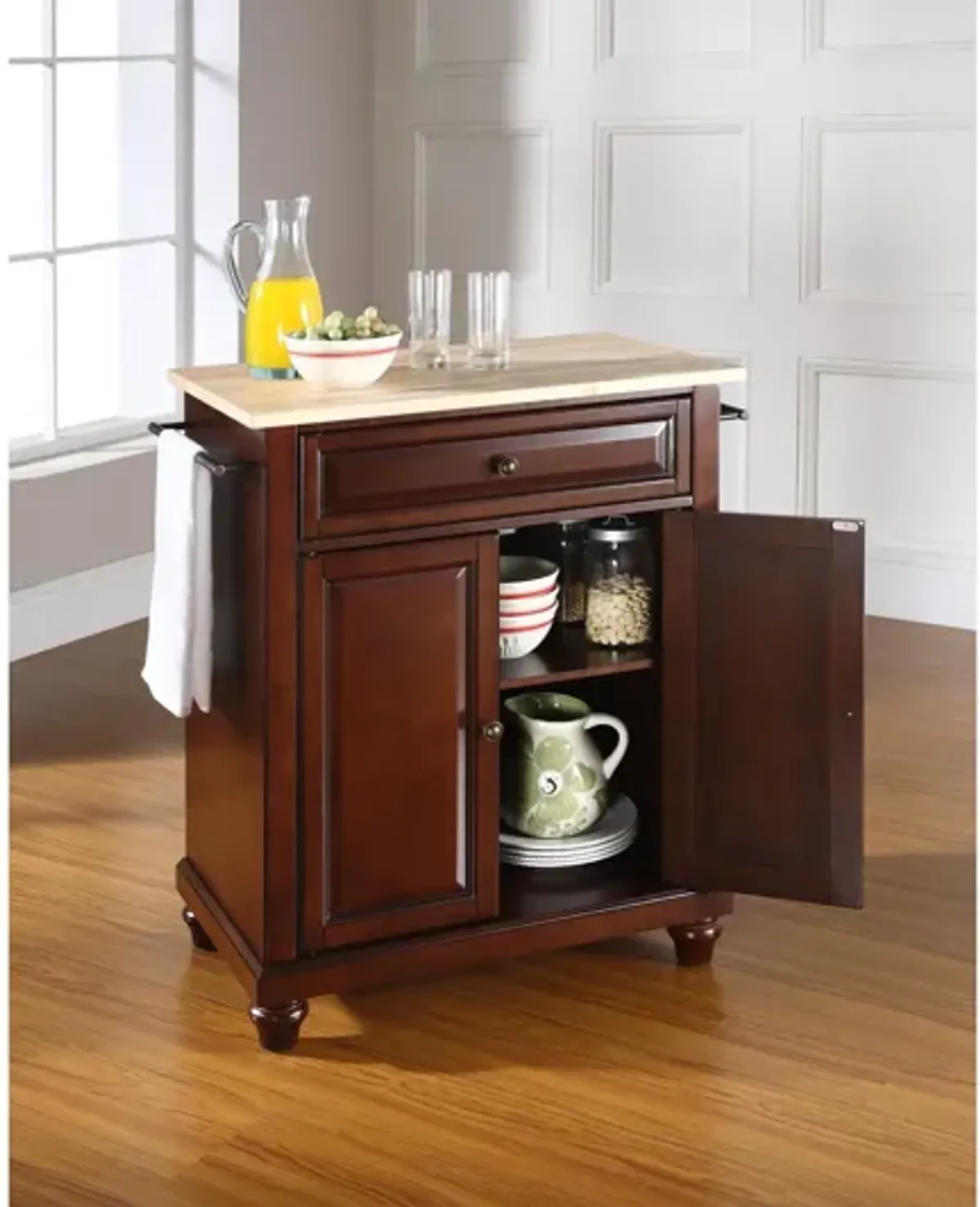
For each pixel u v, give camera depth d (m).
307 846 2.92
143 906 3.50
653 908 3.18
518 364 3.15
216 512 3.03
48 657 5.03
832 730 3.07
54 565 5.11
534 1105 2.77
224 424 2.97
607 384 2.98
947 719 4.56
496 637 3.00
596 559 3.18
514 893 3.17
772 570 3.06
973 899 3.53
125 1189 2.54
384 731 2.95
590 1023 3.03
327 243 5.75
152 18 5.39
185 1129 2.70
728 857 3.16
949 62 4.99
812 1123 2.71
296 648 2.86
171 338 5.54
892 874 3.65
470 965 3.24
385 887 3.00
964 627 5.30
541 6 5.55
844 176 5.21
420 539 2.91
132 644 5.14
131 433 5.46
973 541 5.23
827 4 5.15
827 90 5.17
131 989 3.16
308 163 5.65
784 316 5.35
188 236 5.51
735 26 5.28
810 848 3.11
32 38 5.05
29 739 4.40
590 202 5.57
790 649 3.07
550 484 2.99
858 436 5.34
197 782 3.27
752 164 5.31
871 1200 2.51
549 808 3.26
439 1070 2.88
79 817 3.94
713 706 3.14
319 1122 2.72
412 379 3.01
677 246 5.48
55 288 5.16
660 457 3.08
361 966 2.97
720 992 3.14
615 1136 2.68
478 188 5.75
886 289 5.21
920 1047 2.95
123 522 5.35
